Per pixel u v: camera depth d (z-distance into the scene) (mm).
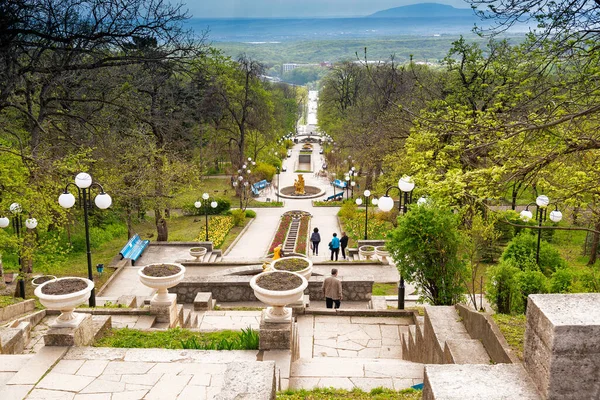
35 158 13320
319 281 13906
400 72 31047
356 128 36875
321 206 39094
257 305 13344
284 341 7129
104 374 5891
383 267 17453
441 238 10141
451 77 20797
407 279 10539
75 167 15602
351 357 9234
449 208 10711
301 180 45438
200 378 5801
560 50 8016
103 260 20922
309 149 71750
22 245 14719
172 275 9586
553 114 8336
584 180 9070
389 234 11023
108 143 18359
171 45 13836
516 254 12828
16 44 11836
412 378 6883
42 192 14281
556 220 12406
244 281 13453
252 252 25859
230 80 39625
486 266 16844
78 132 17953
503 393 3213
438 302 10391
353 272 16953
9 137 17984
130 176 21984
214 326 10484
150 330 8164
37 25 11867
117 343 7520
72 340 6648
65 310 6836
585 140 8227
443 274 10273
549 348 3078
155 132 23125
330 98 61688
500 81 17344
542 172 9664
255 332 7418
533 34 8211
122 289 16719
